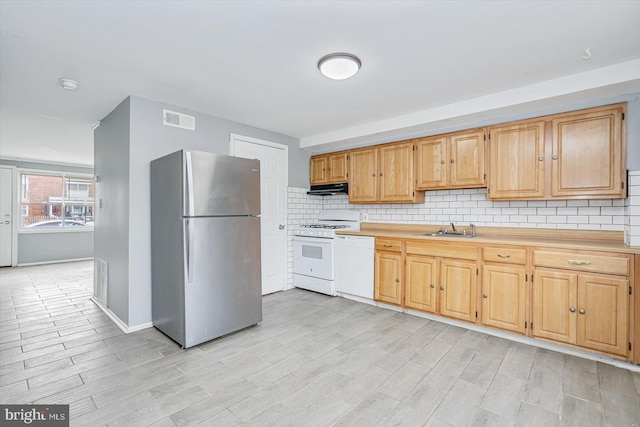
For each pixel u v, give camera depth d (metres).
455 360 2.37
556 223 2.96
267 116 3.60
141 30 1.90
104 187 3.56
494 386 2.02
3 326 3.05
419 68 2.42
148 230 3.02
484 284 2.84
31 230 6.50
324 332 2.91
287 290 4.43
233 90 2.85
